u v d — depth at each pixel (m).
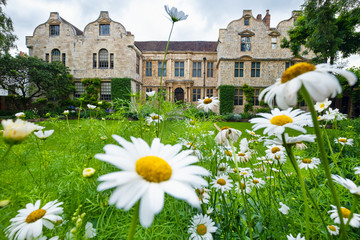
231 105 18.20
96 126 1.84
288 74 0.56
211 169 1.33
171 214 1.12
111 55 18.47
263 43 18.39
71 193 1.17
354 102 15.30
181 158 0.56
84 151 1.54
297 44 14.44
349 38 12.41
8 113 14.49
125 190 0.41
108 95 18.75
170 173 0.48
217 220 1.12
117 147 0.52
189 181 0.47
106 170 1.39
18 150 1.38
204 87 20.59
